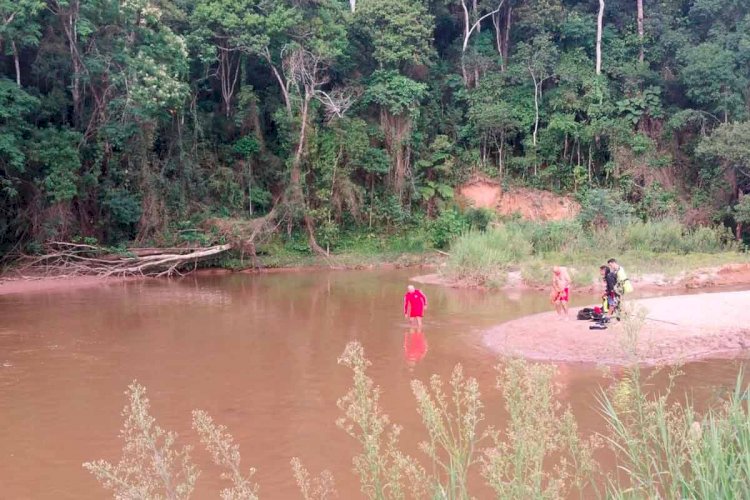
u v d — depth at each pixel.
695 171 38.62
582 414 8.56
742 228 35.03
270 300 21.27
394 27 37.28
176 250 29.31
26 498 6.63
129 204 28.52
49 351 13.45
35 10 23.92
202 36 31.25
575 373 11.03
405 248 35.44
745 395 3.92
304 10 33.62
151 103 26.05
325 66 35.78
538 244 30.91
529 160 39.34
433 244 35.78
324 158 34.22
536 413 3.75
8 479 7.09
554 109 39.47
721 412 4.29
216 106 35.47
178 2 32.03
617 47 41.31
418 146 38.69
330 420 8.92
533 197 39.03
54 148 25.84
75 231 28.33
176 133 31.70
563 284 15.49
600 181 39.44
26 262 27.34
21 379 11.23
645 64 39.44
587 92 39.00
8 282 25.55
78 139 26.69
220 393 10.31
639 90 39.66
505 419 8.62
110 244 29.30
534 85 40.53
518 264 27.36
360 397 3.67
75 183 27.58
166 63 27.70
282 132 33.97
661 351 12.11
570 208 38.16
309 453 7.71
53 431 8.62
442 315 17.88
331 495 6.48
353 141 34.78
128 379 11.23
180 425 8.77
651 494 3.37
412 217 37.16
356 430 8.43
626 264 26.64
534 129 40.25
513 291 23.03
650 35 41.28
